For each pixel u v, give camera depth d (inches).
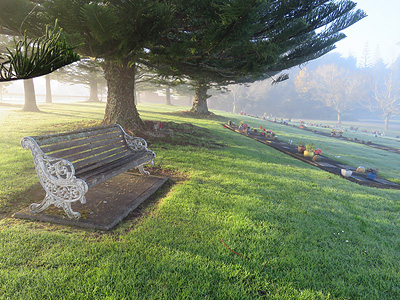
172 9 181.9
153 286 79.4
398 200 215.2
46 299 71.0
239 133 618.8
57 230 107.2
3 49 244.7
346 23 352.2
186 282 82.7
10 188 145.6
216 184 187.9
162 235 109.1
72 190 112.0
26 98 589.3
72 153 132.0
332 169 343.0
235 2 135.3
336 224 141.9
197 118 839.7
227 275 87.6
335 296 85.0
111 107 338.6
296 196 183.2
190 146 324.2
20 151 227.8
